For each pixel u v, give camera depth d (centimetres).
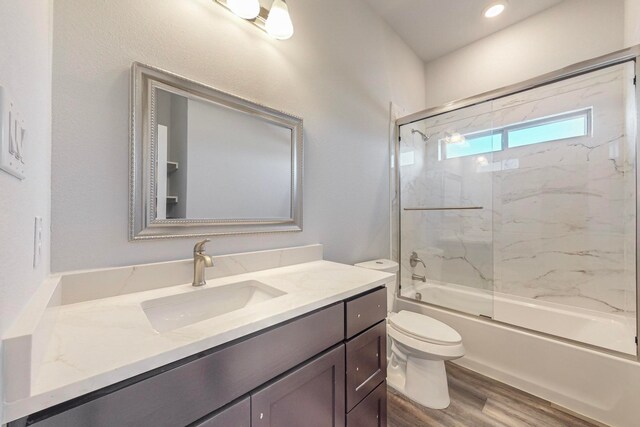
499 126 221
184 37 107
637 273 143
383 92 217
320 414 89
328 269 134
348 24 184
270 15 122
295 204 147
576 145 193
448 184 244
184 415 58
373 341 113
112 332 63
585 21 194
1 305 39
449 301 222
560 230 200
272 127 137
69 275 80
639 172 146
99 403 47
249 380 70
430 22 221
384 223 216
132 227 93
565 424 136
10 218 42
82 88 84
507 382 169
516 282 216
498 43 233
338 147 176
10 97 41
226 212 119
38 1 64
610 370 136
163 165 101
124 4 93
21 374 41
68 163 82
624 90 170
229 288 107
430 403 149
